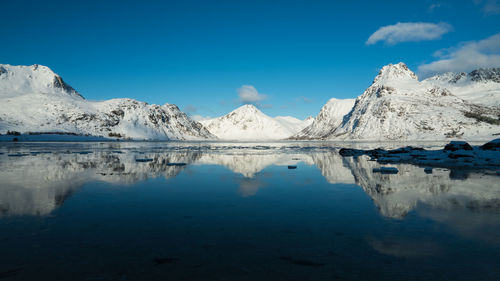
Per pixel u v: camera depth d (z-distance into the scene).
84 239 7.25
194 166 25.97
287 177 19.05
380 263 5.84
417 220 8.98
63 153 43.75
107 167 24.28
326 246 6.80
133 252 6.41
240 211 10.20
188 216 9.50
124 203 11.39
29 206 10.75
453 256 6.20
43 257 6.12
